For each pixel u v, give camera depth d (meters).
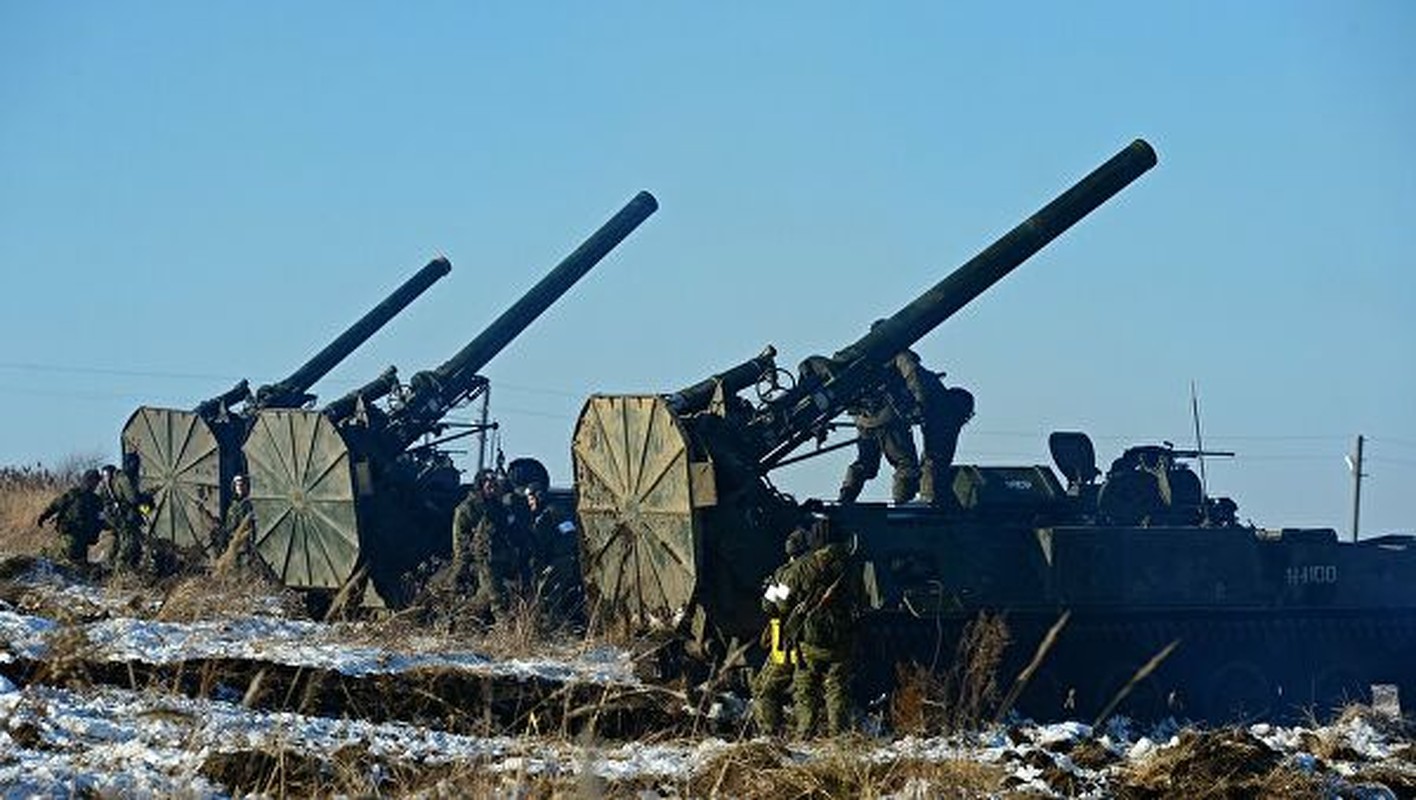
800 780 20.80
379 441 49.03
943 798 20.25
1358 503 73.94
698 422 36.97
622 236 54.91
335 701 27.95
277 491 50.03
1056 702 38.28
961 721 26.98
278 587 49.72
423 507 49.12
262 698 27.36
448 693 28.88
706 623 36.28
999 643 33.56
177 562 52.88
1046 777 21.28
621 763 22.23
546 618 39.25
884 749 23.23
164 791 18.30
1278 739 24.67
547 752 21.73
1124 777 21.75
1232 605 39.91
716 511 36.31
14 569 50.59
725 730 29.08
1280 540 40.75
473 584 44.47
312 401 57.97
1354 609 41.12
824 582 27.56
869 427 40.47
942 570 37.47
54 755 20.36
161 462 56.56
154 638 30.66
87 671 26.20
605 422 38.75
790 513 37.03
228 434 55.31
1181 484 43.00
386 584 48.03
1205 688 39.75
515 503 45.91
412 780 20.56
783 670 27.78
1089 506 42.41
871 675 36.16
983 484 41.03
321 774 20.47
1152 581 39.19
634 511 37.94
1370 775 22.30
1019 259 40.56
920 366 40.62
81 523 54.47
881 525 37.44
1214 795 21.11
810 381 38.38
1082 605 38.41
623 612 38.53
